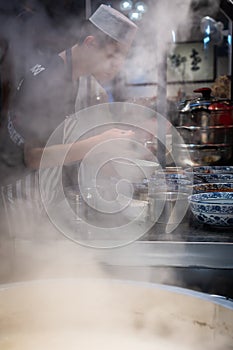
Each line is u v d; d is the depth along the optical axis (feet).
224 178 7.66
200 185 6.57
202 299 3.25
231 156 10.59
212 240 4.66
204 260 4.32
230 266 4.34
